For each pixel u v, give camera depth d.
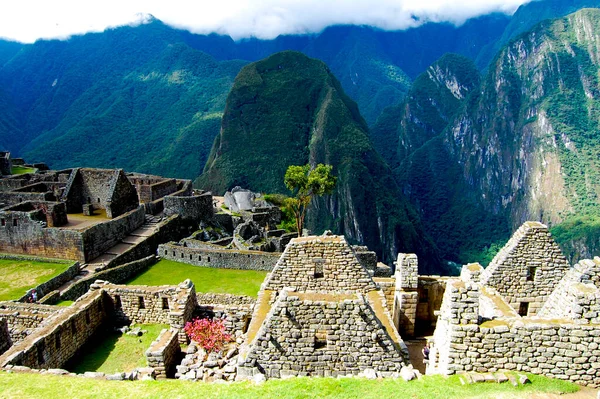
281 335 9.69
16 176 55.78
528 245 12.02
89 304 16.09
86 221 39.06
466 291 8.85
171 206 44.94
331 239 12.18
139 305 17.19
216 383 10.09
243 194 67.88
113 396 9.86
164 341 13.04
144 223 42.50
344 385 9.05
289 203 50.53
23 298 25.61
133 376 11.24
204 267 34.94
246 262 34.44
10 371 11.46
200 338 13.00
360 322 9.52
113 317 17.36
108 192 40.72
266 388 9.19
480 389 8.57
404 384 8.93
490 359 8.94
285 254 12.26
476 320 8.88
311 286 12.32
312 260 12.24
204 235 43.62
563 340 8.72
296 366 9.75
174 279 32.31
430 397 8.45
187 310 14.40
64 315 15.05
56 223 36.25
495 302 10.54
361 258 30.61
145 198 48.06
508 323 8.92
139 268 33.72
